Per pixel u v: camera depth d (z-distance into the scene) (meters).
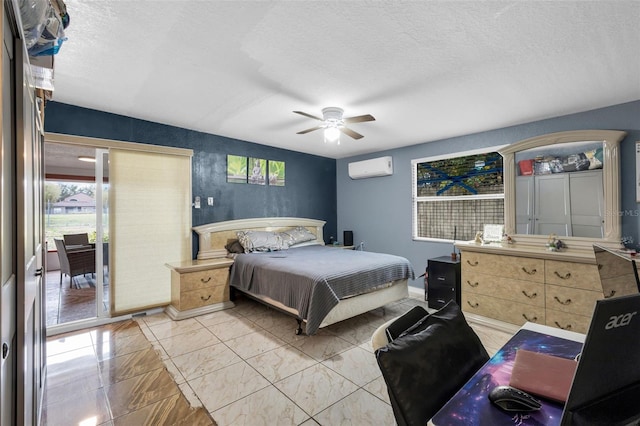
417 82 2.50
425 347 1.04
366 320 3.42
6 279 0.88
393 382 0.91
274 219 4.88
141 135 3.54
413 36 1.86
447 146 4.29
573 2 1.54
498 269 3.14
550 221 3.27
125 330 3.11
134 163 3.46
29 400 1.24
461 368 1.09
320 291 2.72
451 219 4.31
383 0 1.54
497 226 3.72
